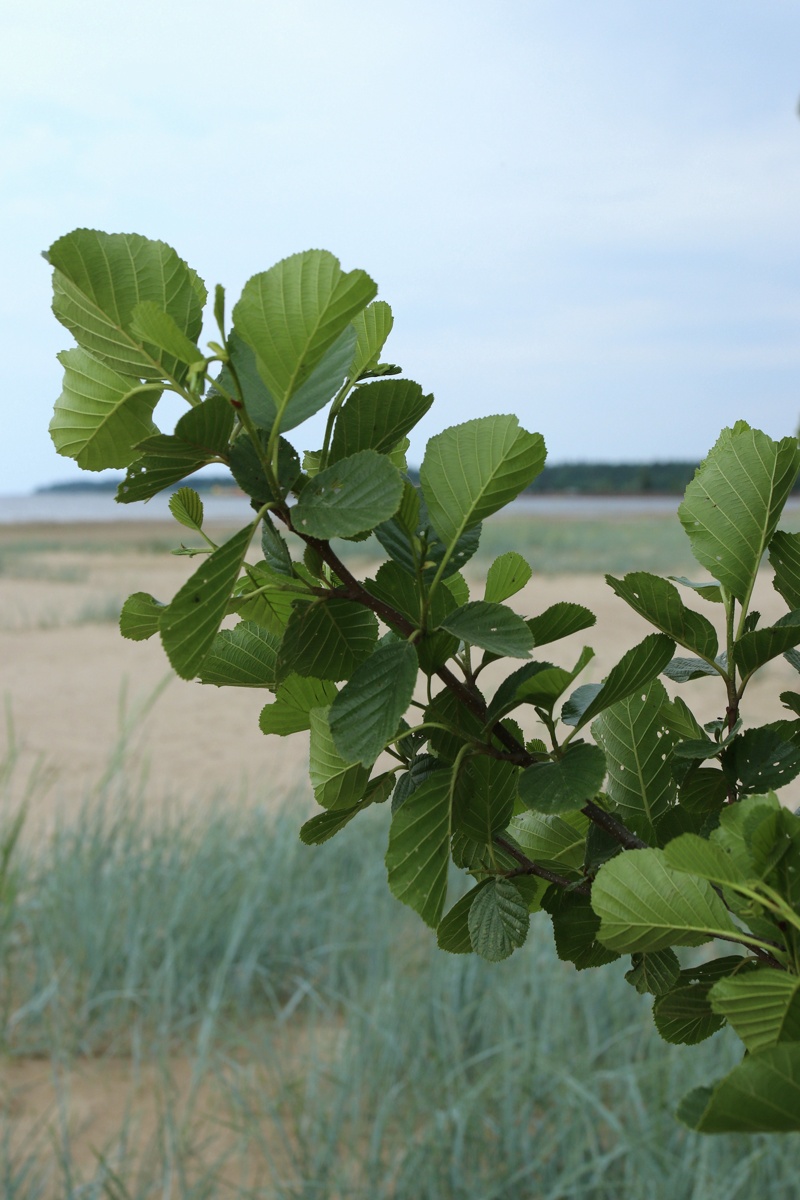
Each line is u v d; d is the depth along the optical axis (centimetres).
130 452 64
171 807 645
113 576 2283
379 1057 342
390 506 56
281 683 72
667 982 70
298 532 57
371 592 67
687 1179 283
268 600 72
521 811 80
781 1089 41
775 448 67
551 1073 331
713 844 52
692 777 74
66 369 63
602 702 65
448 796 64
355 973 425
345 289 55
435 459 63
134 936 407
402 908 458
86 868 454
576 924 73
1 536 3872
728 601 70
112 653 1361
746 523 68
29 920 425
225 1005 380
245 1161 307
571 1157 293
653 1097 315
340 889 470
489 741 66
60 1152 293
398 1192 287
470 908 67
